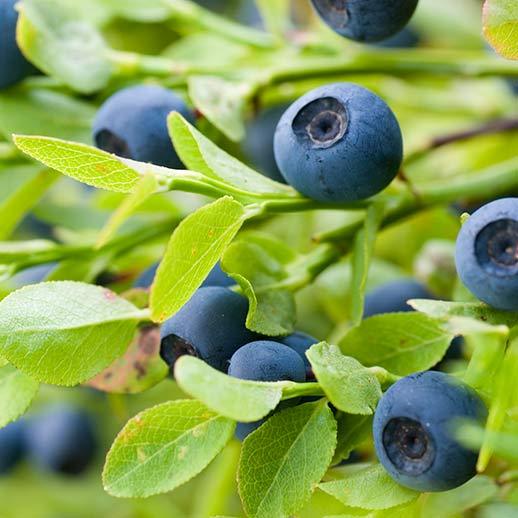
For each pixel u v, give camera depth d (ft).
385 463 0.50
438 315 0.50
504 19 0.51
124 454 0.50
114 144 0.58
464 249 0.50
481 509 0.53
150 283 0.57
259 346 0.51
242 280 0.52
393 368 0.53
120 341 0.53
